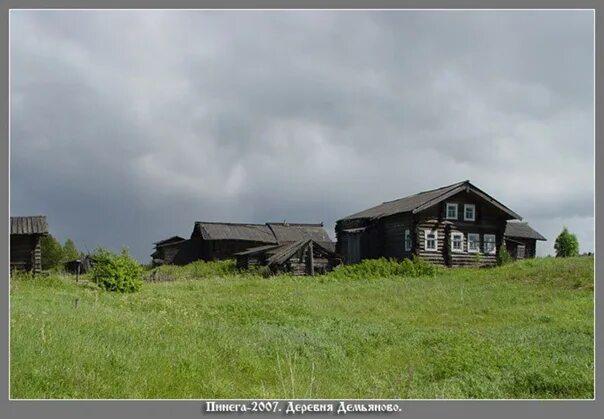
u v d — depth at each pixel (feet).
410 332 53.98
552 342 46.50
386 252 136.67
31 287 77.30
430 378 38.06
